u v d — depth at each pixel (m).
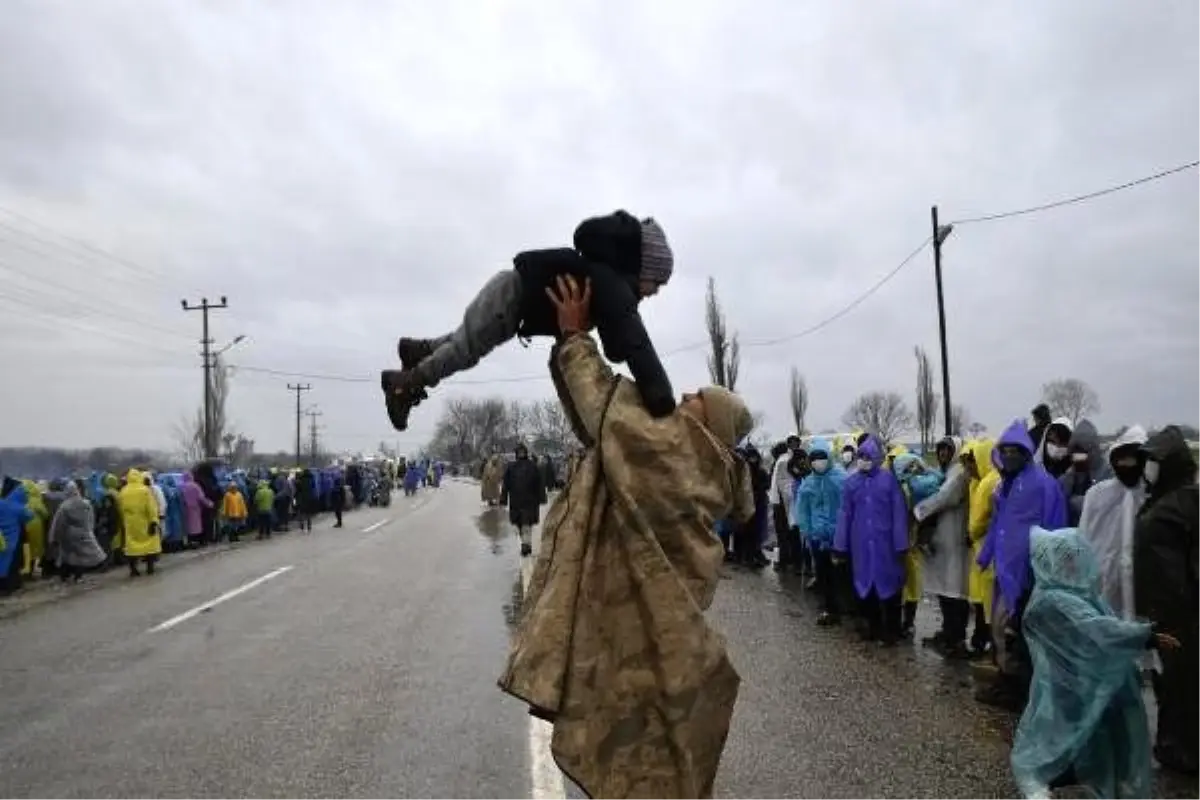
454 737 6.15
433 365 2.76
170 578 15.51
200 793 5.17
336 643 9.45
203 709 6.94
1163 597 5.66
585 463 2.63
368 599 12.56
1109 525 6.82
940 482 9.73
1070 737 4.64
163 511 17.44
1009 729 6.25
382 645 9.32
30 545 15.27
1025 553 6.77
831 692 7.28
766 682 7.62
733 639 9.45
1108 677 4.57
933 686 7.47
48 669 8.44
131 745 6.07
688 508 2.52
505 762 5.63
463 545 20.89
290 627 10.45
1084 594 4.82
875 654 8.73
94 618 11.43
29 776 5.49
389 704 7.02
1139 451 6.66
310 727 6.43
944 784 5.23
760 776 5.37
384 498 44.28
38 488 16.00
